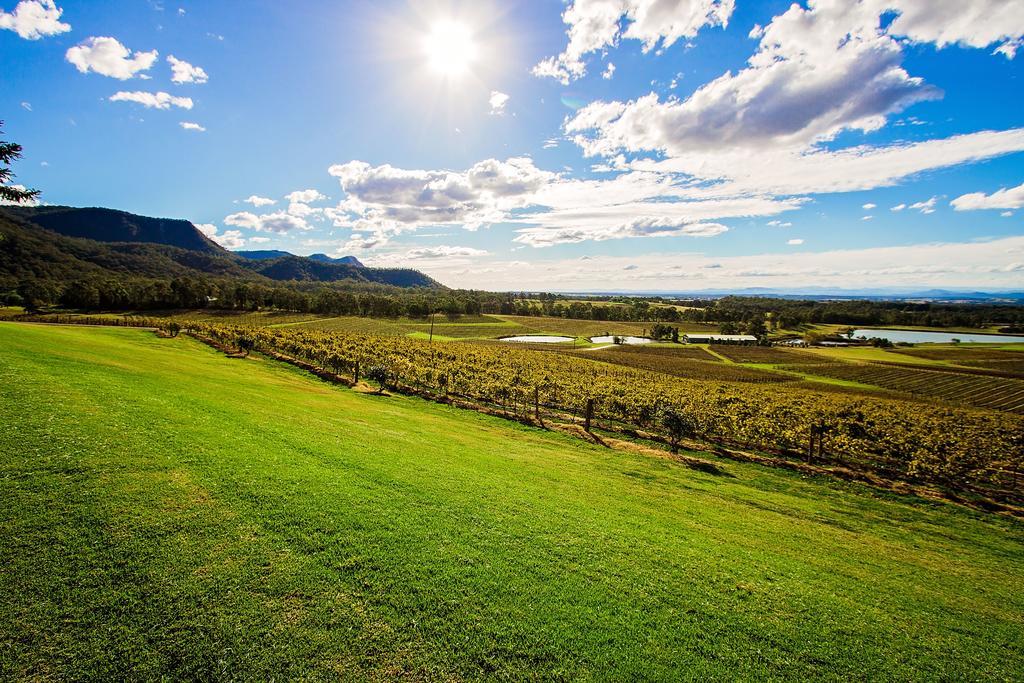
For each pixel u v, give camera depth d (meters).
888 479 27.97
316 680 7.30
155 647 7.55
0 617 7.68
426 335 123.06
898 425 42.41
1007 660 10.18
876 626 10.77
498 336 135.00
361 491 13.86
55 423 14.48
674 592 10.91
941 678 9.18
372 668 7.62
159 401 19.12
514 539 12.42
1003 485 27.97
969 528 21.42
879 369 93.25
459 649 8.20
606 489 19.27
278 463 14.83
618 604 10.09
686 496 20.38
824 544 16.55
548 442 28.89
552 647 8.50
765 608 10.79
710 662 8.67
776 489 24.53
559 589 10.34
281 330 92.00
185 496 11.80
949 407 59.97
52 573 8.70
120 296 116.94
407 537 11.59
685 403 43.19
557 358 86.75
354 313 153.25
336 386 40.38
